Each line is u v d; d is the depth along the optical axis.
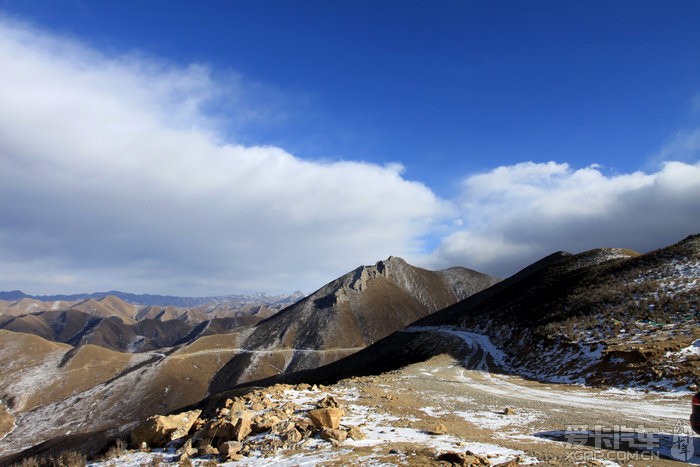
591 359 34.09
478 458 10.99
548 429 16.25
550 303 59.75
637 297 44.44
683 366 26.78
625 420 17.94
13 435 145.00
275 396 19.77
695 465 11.16
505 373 40.84
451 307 133.75
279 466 11.36
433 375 39.25
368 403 19.95
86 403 167.38
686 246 56.44
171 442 14.99
